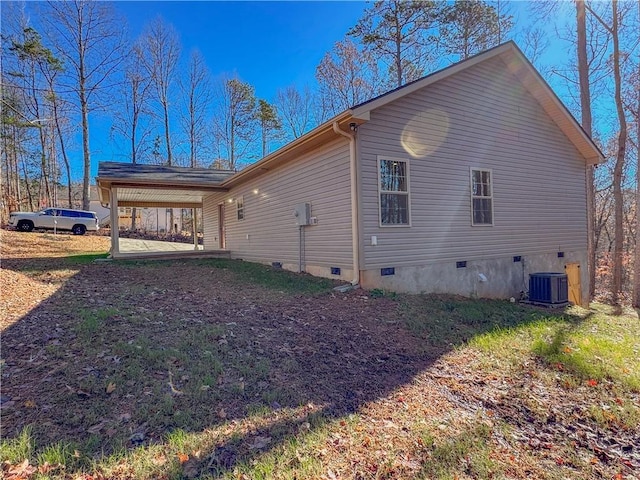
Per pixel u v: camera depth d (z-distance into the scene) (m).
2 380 2.90
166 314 4.86
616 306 11.12
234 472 2.13
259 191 10.95
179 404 2.77
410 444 2.59
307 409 2.90
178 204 17.28
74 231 20.47
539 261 9.96
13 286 5.92
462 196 8.41
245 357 3.71
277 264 9.98
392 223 7.34
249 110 29.52
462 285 8.37
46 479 1.95
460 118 8.38
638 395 3.68
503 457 2.57
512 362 4.29
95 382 2.94
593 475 2.48
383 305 6.10
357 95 23.52
